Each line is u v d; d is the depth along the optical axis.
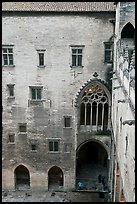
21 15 38.06
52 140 41.94
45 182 43.59
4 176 43.81
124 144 23.86
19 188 44.34
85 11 37.28
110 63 39.22
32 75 40.16
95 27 38.12
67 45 38.81
